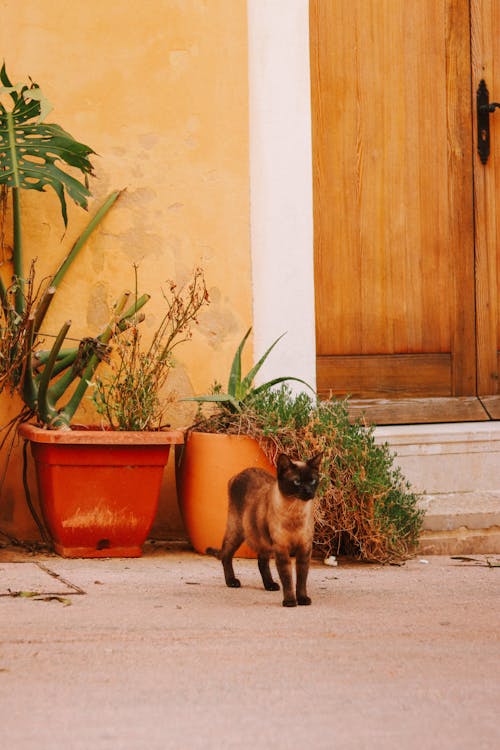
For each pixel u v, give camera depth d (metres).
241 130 6.34
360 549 5.73
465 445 6.64
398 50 6.97
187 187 6.25
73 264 6.06
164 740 2.95
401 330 6.99
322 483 5.59
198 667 3.62
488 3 7.20
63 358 5.83
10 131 5.64
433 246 7.07
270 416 5.63
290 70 6.38
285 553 4.62
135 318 5.82
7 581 4.89
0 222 5.91
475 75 7.17
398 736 3.03
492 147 7.21
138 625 4.16
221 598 4.73
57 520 5.50
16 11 5.98
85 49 6.10
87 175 6.09
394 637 4.08
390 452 6.47
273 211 6.35
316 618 4.36
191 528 5.79
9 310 5.66
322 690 3.40
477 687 3.47
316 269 6.77
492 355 7.21
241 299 6.34
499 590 5.02
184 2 6.24
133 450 5.49
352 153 6.86
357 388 6.86
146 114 6.19
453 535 6.29
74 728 3.03
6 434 5.84
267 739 2.98
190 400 5.69
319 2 6.78
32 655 3.72
